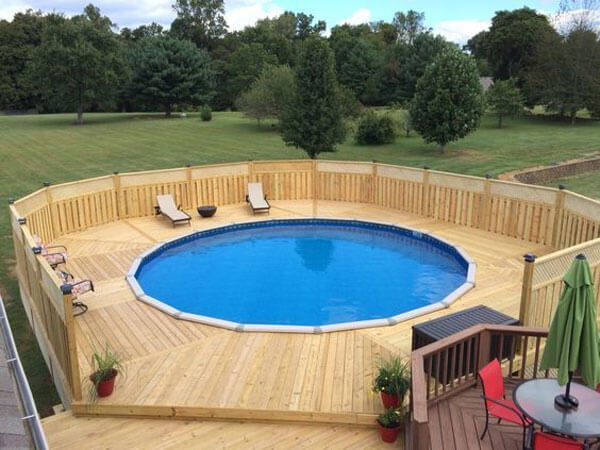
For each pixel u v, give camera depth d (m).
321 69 19.27
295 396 6.23
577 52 39.22
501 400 5.40
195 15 76.31
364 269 11.95
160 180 15.38
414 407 4.50
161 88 49.47
